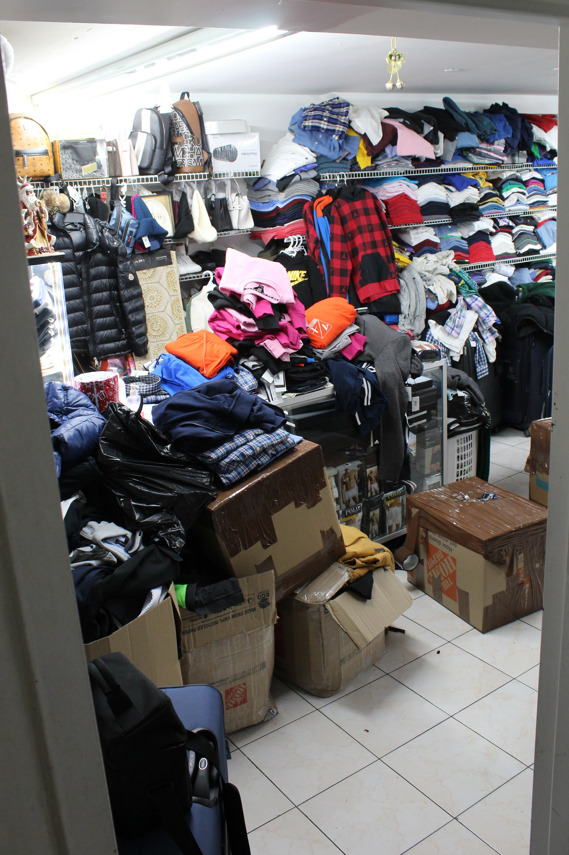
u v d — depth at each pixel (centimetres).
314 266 420
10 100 392
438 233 531
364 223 434
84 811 64
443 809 204
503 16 77
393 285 444
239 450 236
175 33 273
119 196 372
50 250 201
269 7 102
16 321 53
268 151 467
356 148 448
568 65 79
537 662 269
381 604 264
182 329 389
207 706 145
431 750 227
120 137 359
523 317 496
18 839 60
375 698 254
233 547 229
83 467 216
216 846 112
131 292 364
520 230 585
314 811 206
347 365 335
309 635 250
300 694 261
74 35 270
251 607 227
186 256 406
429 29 142
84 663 62
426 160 507
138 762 107
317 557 256
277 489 240
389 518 364
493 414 524
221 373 303
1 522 54
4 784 58
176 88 403
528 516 296
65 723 61
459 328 489
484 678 261
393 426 343
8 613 56
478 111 573
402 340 346
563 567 91
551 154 612
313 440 334
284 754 229
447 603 308
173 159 376
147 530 209
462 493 326
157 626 188
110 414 223
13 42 279
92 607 182
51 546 58
